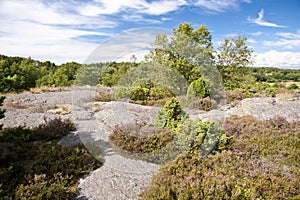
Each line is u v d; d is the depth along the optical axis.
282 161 3.90
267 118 6.46
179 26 11.26
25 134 4.52
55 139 4.67
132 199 2.81
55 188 2.77
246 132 5.06
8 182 2.88
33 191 2.62
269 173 3.36
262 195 2.84
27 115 6.57
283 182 3.10
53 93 11.34
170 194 2.71
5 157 3.36
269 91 12.82
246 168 3.46
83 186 3.04
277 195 2.86
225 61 14.88
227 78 14.61
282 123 5.82
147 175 3.39
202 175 3.14
